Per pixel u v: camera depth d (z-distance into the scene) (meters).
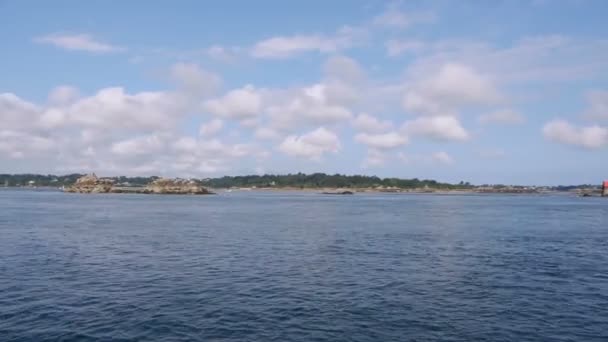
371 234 62.25
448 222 82.56
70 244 50.53
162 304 26.75
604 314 25.42
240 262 40.12
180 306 26.42
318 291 30.02
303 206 145.62
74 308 25.88
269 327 22.98
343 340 21.31
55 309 25.64
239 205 150.25
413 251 46.84
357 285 31.70
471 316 24.86
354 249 48.22
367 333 22.22
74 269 36.53
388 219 89.44
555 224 79.19
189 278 33.62
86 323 23.41
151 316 24.55
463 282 32.69
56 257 42.00
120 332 22.19
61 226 70.62
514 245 51.53
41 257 41.94
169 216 94.88
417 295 29.11
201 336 21.73
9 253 44.06
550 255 44.50
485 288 30.92
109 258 41.72
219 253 45.09
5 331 22.20
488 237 59.12
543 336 22.12
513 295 29.12
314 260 41.25
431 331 22.55
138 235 59.69
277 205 151.88
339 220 86.50
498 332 22.52
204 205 146.75
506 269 37.31
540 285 31.83
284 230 67.25
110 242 52.59
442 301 27.72
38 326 22.92
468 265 39.03
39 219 83.44
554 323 23.91
